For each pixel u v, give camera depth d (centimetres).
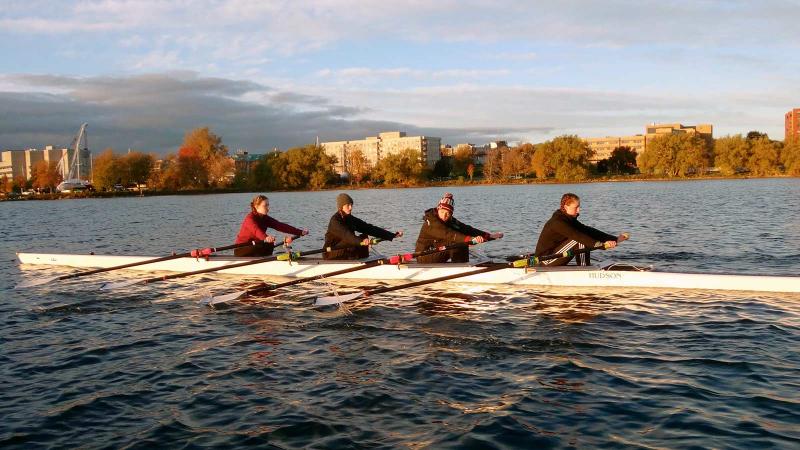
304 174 11900
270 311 1181
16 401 736
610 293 1219
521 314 1096
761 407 661
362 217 4003
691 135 11619
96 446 616
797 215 3017
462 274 1221
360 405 705
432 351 901
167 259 1548
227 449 604
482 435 620
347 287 1373
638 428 625
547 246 1280
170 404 722
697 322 999
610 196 5894
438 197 7225
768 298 1134
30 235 3253
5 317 1176
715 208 3712
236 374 822
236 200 7981
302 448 602
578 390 731
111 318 1154
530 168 13988
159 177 11788
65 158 13238
